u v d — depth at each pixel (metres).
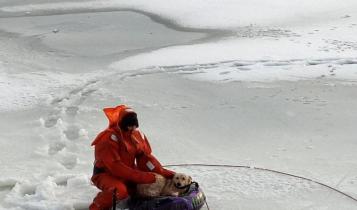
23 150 7.43
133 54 13.97
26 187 6.09
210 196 5.80
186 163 6.81
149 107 9.34
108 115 5.29
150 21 19.33
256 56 12.70
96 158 5.29
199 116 8.77
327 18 17.52
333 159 6.77
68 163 6.99
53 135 7.97
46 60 13.64
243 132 7.98
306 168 6.52
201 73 11.50
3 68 12.69
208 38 15.77
